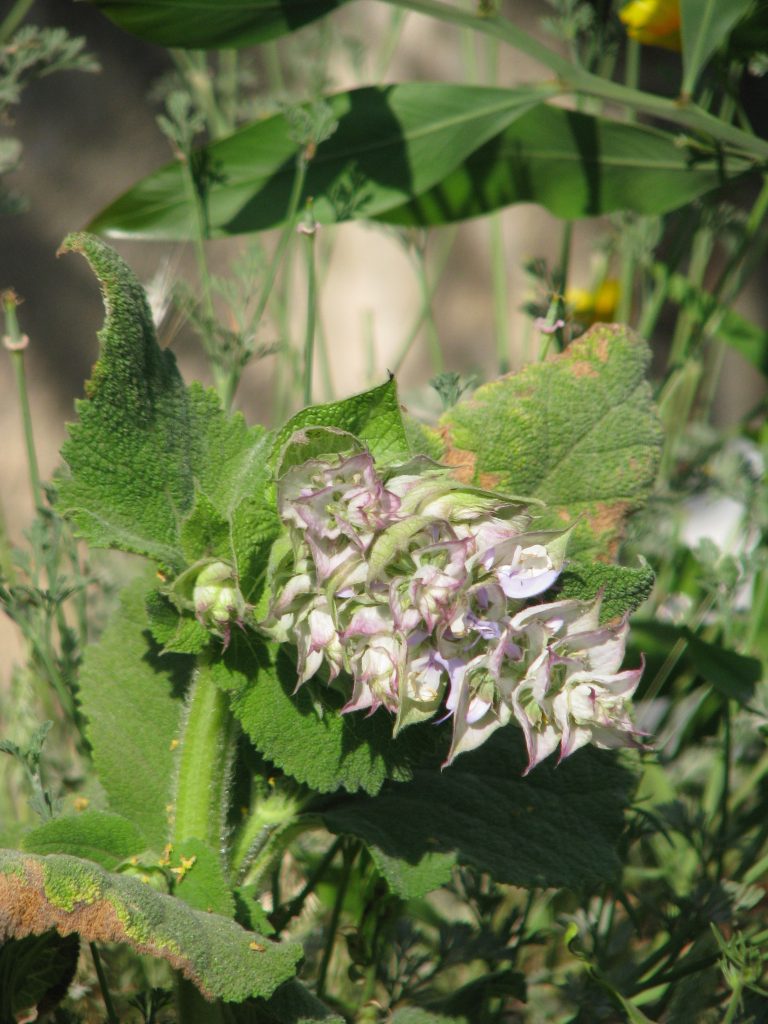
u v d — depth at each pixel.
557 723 0.45
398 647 0.44
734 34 0.64
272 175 0.66
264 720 0.48
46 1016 0.55
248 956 0.47
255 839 0.52
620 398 0.54
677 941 0.58
